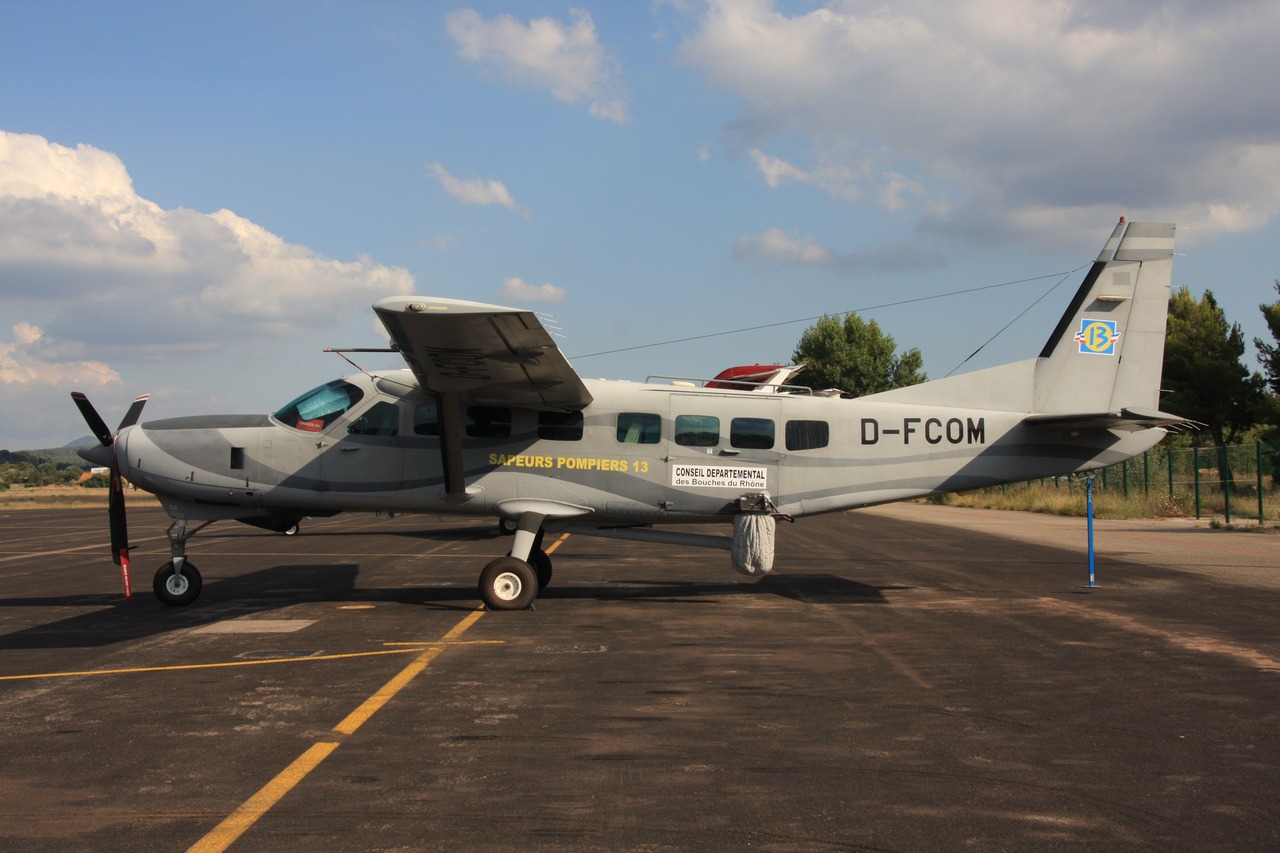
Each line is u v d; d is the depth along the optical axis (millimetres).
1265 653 8109
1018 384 12352
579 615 10117
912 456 11836
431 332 8750
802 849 3904
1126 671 7379
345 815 4254
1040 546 19500
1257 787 4703
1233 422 43156
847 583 13039
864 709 6180
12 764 4984
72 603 11078
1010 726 5797
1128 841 4012
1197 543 20141
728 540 11477
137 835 4023
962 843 3977
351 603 11023
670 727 5727
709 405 11523
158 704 6262
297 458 11164
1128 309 12594
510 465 11289
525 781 4727
